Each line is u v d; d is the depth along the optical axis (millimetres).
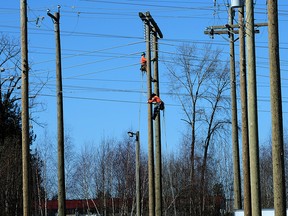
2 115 52375
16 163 49125
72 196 74875
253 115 22984
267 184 66375
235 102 33562
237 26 29031
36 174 58781
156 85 33906
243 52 27875
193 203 57812
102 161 70625
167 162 62312
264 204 65125
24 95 28625
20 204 49125
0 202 47531
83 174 72938
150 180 33312
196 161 62062
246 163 27328
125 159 70938
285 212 17312
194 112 58750
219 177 65500
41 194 65562
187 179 59531
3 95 52562
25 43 28828
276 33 17781
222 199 62250
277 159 17484
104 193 66500
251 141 23016
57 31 31625
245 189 27078
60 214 30312
